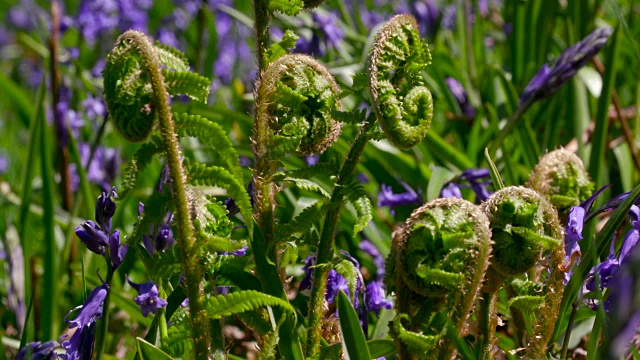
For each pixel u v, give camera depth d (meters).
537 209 1.06
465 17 2.15
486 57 2.48
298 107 1.08
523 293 1.09
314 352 1.09
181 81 1.03
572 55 1.37
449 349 1.05
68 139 1.79
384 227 1.51
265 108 1.08
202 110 1.80
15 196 1.90
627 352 1.08
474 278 1.03
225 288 1.12
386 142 1.61
